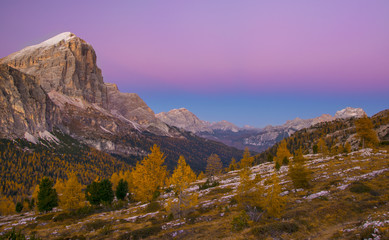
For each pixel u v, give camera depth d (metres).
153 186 51.19
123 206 65.19
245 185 36.66
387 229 18.56
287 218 30.06
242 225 28.66
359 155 69.50
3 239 25.70
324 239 21.64
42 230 44.97
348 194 34.19
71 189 59.12
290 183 50.84
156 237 30.84
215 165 91.62
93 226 42.91
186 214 41.16
